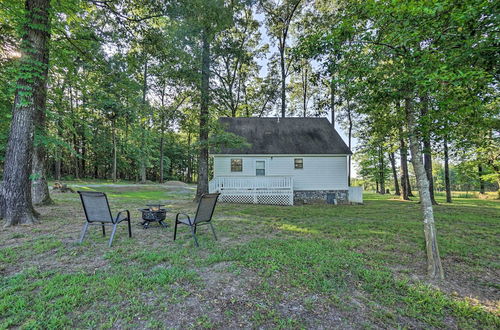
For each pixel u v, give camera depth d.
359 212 9.48
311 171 14.09
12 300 2.36
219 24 8.73
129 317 2.16
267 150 14.00
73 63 8.20
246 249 4.16
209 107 10.56
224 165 13.97
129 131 22.47
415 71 3.30
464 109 3.94
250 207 10.62
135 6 7.52
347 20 3.76
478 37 2.91
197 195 11.06
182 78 8.99
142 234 5.06
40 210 7.33
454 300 2.66
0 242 4.24
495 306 2.56
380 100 4.42
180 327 2.06
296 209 10.23
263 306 2.41
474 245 4.81
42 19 5.56
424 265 3.68
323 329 2.10
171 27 8.30
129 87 9.34
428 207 3.51
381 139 9.86
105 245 4.21
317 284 2.92
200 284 2.84
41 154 8.36
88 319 2.13
